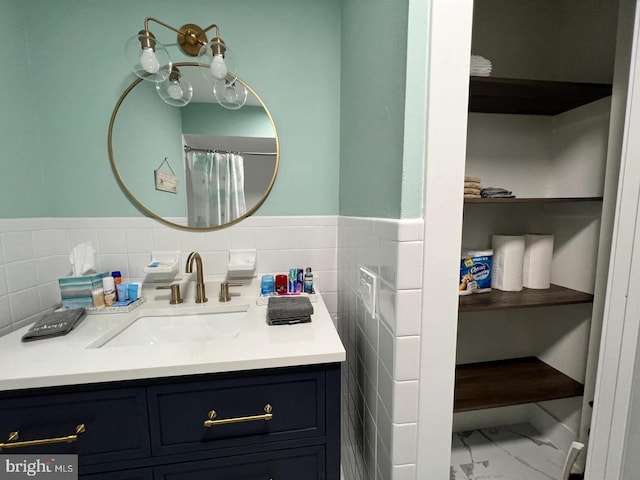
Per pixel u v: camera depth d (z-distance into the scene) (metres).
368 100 0.81
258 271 1.17
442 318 0.63
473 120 1.13
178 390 0.63
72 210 1.05
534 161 1.18
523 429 1.27
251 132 1.12
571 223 1.09
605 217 0.92
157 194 1.08
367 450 0.88
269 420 0.67
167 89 1.06
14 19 0.93
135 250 1.09
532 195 1.19
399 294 0.61
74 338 0.75
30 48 0.98
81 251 0.98
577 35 1.06
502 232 1.18
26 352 0.67
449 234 0.61
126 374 0.59
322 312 0.92
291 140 1.15
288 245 1.18
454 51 0.57
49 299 1.02
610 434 0.77
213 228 1.12
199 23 1.05
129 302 0.98
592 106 1.01
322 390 0.68
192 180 1.10
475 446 1.17
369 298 0.79
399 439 0.65
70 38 1.00
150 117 1.06
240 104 1.10
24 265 0.94
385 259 0.68
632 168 0.68
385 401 0.70
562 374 1.13
